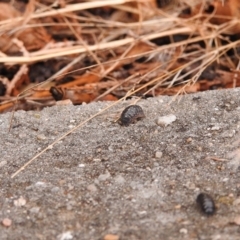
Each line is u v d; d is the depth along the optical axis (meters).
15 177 0.45
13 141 0.47
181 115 0.48
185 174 0.44
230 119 0.47
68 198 0.43
